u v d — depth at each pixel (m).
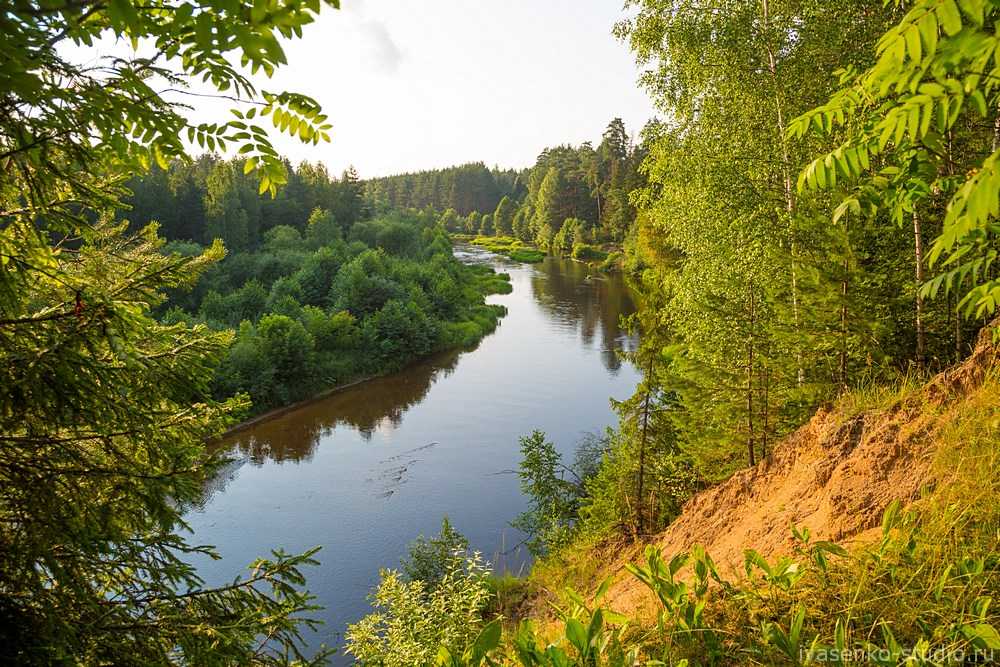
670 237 16.64
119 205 3.40
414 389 33.53
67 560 3.22
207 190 59.28
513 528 18.94
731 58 12.90
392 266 52.78
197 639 3.48
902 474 4.95
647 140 16.27
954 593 3.04
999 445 3.98
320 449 25.55
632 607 4.97
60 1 1.62
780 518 6.18
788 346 10.41
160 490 3.46
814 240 10.05
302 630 14.41
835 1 11.77
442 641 7.95
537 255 94.00
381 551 17.88
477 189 183.00
